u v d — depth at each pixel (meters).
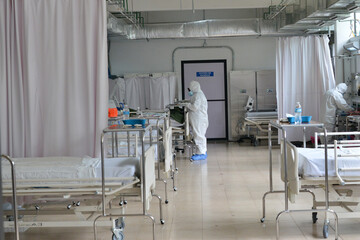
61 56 4.25
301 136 9.09
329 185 3.74
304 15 7.09
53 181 3.46
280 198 5.08
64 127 4.31
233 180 6.22
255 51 10.80
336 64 8.60
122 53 10.85
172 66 10.87
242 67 10.84
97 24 4.18
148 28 9.17
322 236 3.79
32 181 3.47
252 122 9.65
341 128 8.46
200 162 7.88
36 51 4.27
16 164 3.77
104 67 4.17
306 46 8.72
